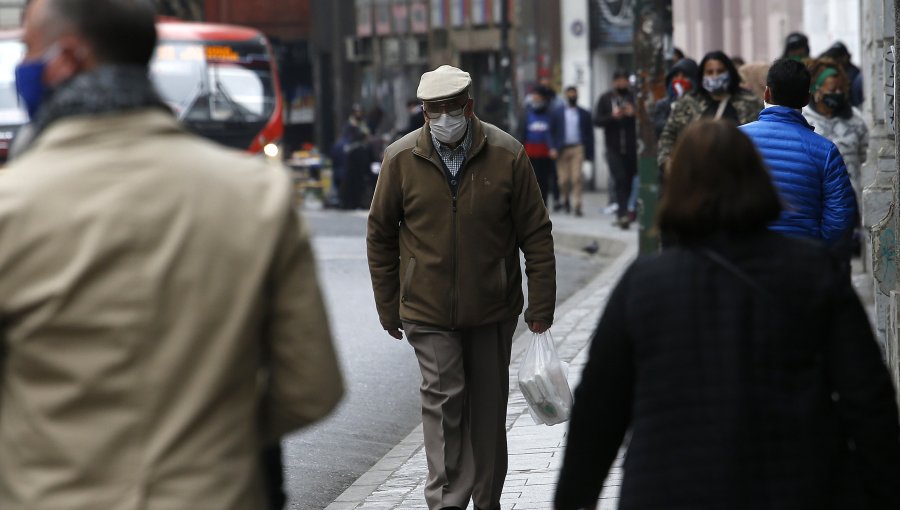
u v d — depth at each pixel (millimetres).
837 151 15477
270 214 6883
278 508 8078
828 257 8312
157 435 6590
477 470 15297
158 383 6605
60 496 6508
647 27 32844
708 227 8312
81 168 6703
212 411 6699
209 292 6727
